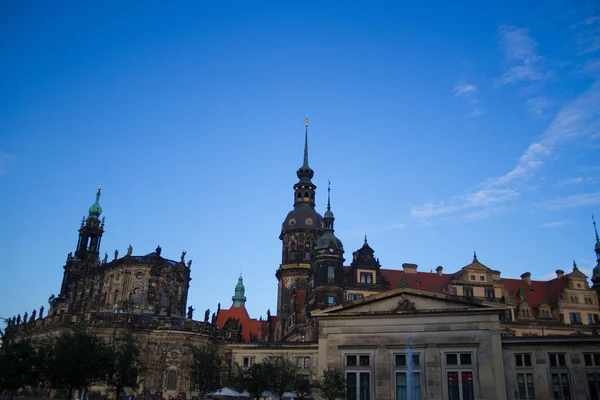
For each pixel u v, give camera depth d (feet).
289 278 466.70
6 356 189.88
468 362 213.46
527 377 228.63
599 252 395.96
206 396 272.72
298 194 504.02
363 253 371.35
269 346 288.92
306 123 536.01
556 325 353.51
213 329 351.87
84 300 419.95
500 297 364.99
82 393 252.62
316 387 215.92
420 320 222.89
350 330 229.25
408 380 215.51
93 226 493.36
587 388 221.05
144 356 316.19
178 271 402.52
